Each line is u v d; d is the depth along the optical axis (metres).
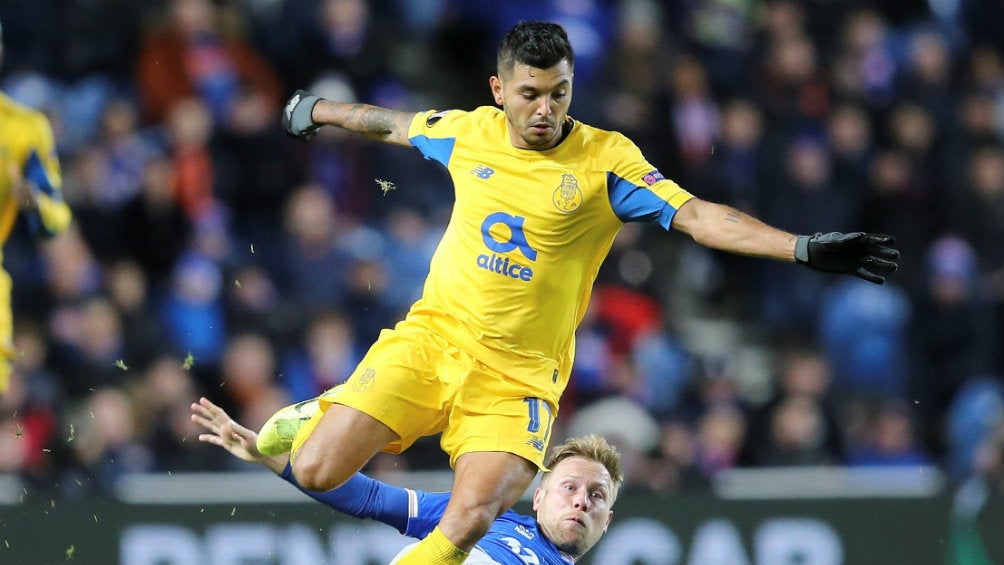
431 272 18.94
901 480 30.47
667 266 39.66
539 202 18.06
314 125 20.28
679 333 38.19
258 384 33.41
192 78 38.47
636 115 40.50
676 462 33.88
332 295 36.03
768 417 36.03
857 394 37.66
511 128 18.30
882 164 42.09
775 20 44.19
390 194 38.72
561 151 18.19
